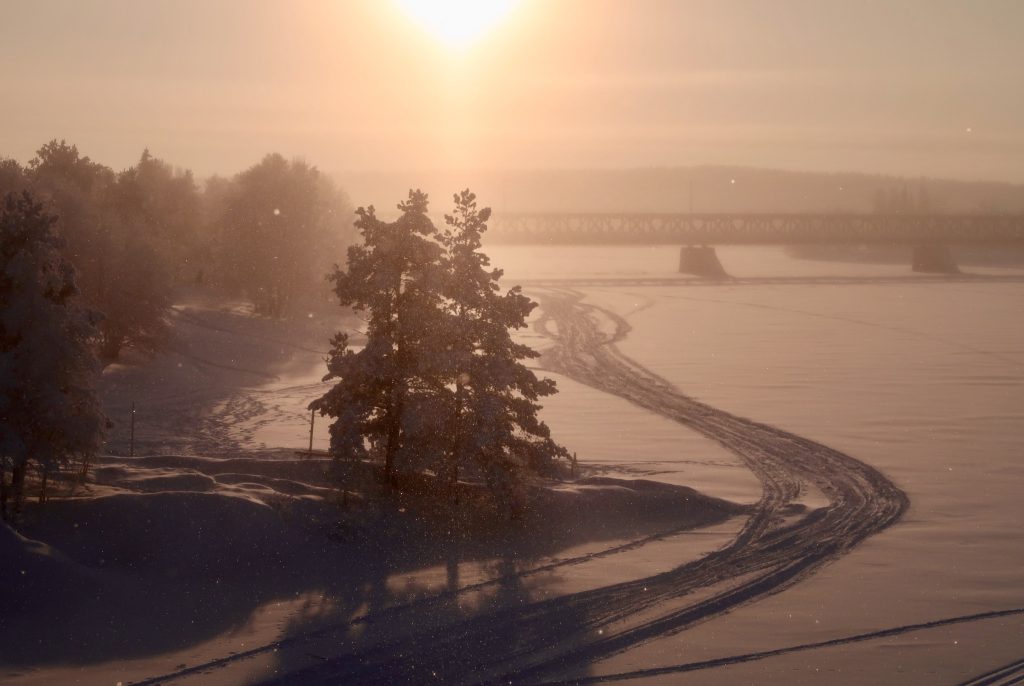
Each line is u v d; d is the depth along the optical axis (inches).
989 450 1809.8
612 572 1116.5
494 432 1217.4
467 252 1270.9
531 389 1262.3
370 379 1256.8
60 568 954.7
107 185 3710.6
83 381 1067.9
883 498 1477.6
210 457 1492.4
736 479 1583.4
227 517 1089.4
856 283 6520.7
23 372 1019.3
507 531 1227.2
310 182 3592.5
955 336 3713.1
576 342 3553.2
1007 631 954.7
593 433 1948.8
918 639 935.0
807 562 1165.1
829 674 857.5
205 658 861.2
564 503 1311.5
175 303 3390.7
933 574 1124.5
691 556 1179.9
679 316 4466.0
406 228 1262.3
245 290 3550.7
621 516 1317.7
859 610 1009.5
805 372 2815.0
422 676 847.1
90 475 1182.9
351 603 995.9
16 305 1015.6
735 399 2370.8
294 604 984.3
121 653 861.2
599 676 853.2
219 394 2196.1
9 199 1053.8
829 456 1760.6
